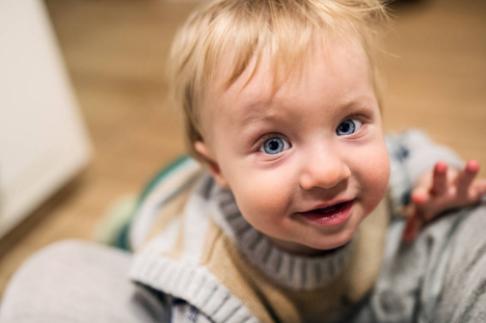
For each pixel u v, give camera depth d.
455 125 1.28
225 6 0.53
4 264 1.07
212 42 0.50
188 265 0.57
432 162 0.71
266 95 0.45
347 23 0.49
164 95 1.60
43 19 1.07
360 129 0.48
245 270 0.59
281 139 0.47
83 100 1.61
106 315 0.63
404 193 0.70
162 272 0.57
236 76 0.47
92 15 2.22
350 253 0.62
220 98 0.49
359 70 0.48
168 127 1.45
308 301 0.62
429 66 1.54
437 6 1.94
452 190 0.64
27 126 1.08
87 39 2.00
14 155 1.06
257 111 0.46
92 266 0.70
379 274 0.70
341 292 0.64
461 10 1.88
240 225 0.59
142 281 0.58
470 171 0.61
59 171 1.20
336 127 0.47
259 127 0.47
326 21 0.48
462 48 1.62
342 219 0.49
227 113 0.48
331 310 0.66
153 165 1.31
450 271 0.61
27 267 0.70
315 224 0.49
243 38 0.48
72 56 1.88
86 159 1.29
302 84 0.45
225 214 0.60
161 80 1.68
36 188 1.15
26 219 1.18
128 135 1.43
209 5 0.57
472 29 1.74
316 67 0.45
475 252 0.59
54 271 0.68
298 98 0.45
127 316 0.64
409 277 0.67
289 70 0.45
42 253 0.73
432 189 0.64
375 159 0.48
